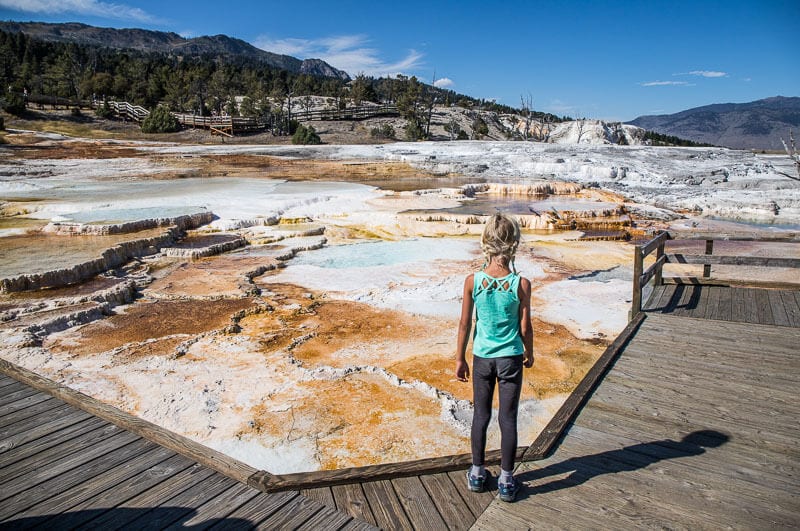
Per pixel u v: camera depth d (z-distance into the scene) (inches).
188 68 3435.0
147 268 457.7
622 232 632.4
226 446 197.3
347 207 728.3
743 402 171.0
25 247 473.1
